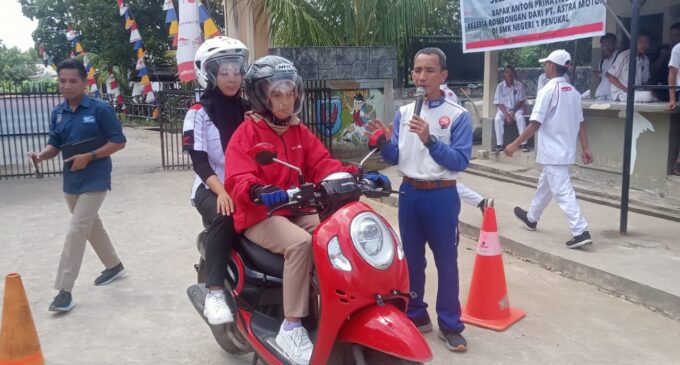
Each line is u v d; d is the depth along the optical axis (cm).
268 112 331
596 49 1093
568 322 455
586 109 850
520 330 442
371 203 863
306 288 307
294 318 308
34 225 758
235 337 374
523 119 1029
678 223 670
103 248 538
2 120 1140
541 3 846
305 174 348
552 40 840
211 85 382
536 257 587
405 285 291
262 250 329
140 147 1633
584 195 803
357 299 276
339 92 1153
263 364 384
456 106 399
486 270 452
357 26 1171
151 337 436
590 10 771
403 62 1320
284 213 329
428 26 1423
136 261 604
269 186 298
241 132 330
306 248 303
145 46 2717
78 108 486
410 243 417
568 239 616
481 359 398
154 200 895
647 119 773
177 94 1203
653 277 498
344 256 278
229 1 1380
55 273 575
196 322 461
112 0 2659
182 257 617
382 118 1187
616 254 563
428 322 436
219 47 373
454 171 389
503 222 689
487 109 1074
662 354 404
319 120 1134
